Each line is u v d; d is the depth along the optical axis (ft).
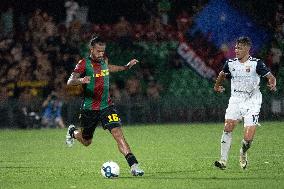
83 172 129.49
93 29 303.48
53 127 270.87
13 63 283.59
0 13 310.04
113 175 118.83
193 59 294.25
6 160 155.94
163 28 303.89
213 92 288.71
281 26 302.86
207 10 297.94
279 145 178.91
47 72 280.31
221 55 294.66
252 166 133.28
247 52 125.18
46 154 169.17
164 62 295.28
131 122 279.69
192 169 130.62
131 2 318.04
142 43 300.61
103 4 320.29
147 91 286.05
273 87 124.36
